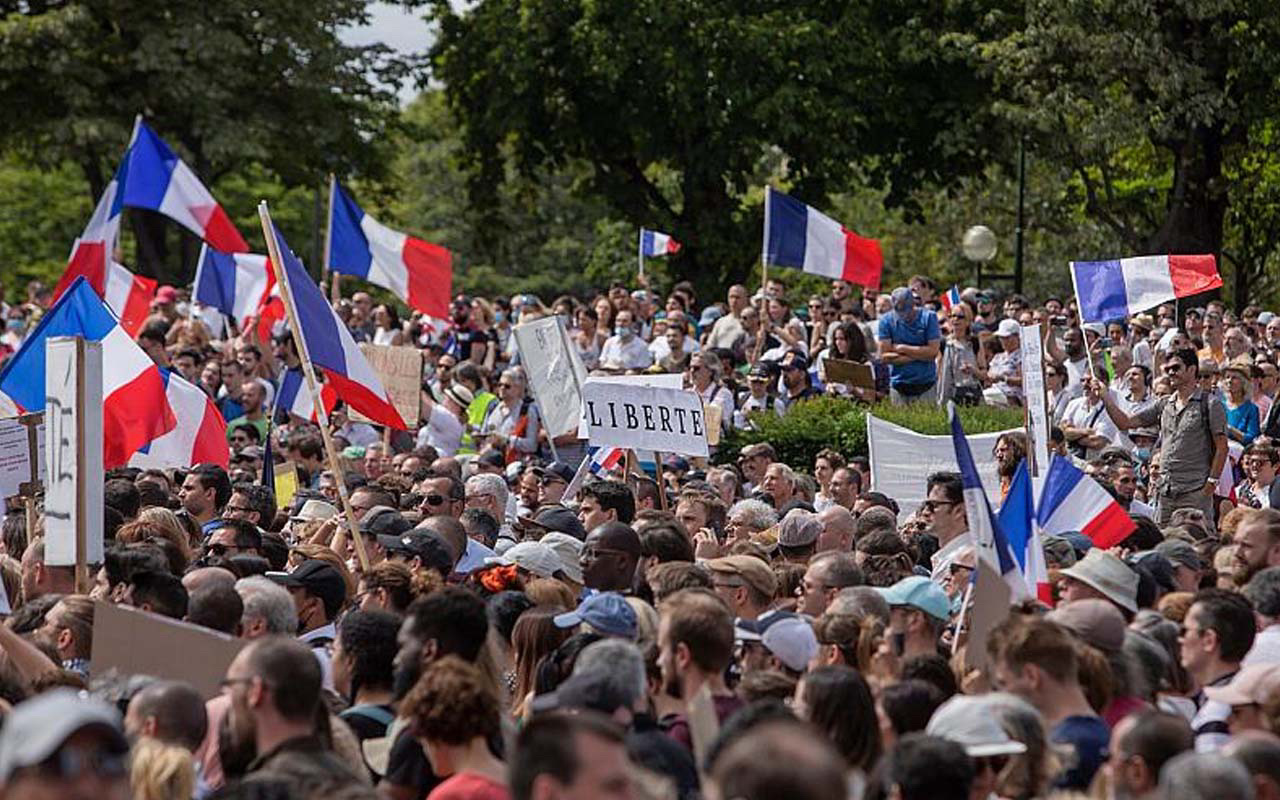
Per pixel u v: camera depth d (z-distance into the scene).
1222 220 83.88
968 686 20.09
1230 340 50.50
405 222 165.75
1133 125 77.25
